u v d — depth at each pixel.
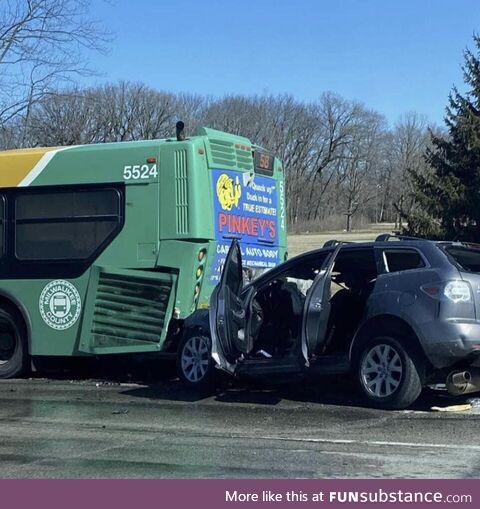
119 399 9.61
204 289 10.52
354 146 94.62
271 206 12.13
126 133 55.81
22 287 11.17
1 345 11.51
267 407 8.76
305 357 8.47
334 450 6.71
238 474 6.02
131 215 10.55
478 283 7.91
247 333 8.95
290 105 90.00
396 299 8.11
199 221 10.27
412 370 8.04
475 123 25.12
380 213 98.25
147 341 10.38
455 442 6.91
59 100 23.77
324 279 8.50
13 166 11.28
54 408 9.07
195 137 10.55
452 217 25.56
